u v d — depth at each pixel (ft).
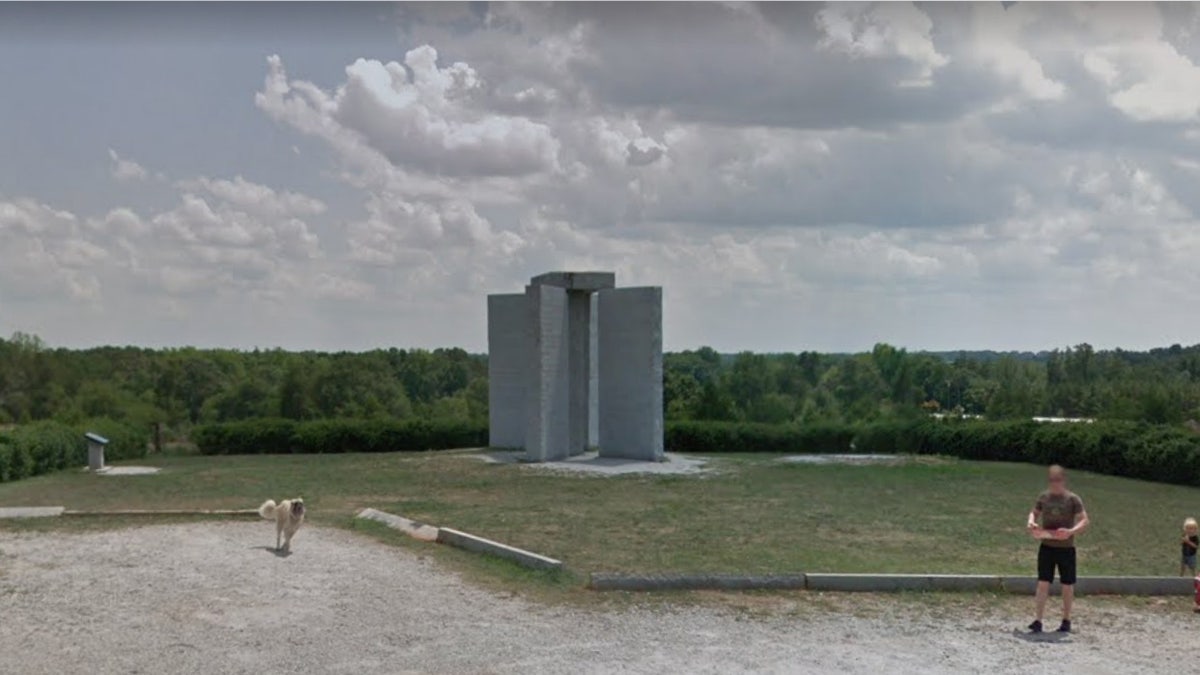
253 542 48.06
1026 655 30.81
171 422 174.50
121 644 30.50
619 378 91.15
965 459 101.04
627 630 32.76
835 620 34.55
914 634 32.96
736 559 44.16
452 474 79.56
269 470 84.02
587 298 94.27
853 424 111.14
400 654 29.81
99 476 79.77
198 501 63.31
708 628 33.17
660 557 44.50
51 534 49.93
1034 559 45.14
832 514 58.95
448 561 43.70
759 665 29.17
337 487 71.00
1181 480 79.00
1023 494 70.08
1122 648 31.83
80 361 182.91
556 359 89.97
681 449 110.52
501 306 102.22
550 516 56.90
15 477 77.46
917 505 63.67
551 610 35.29
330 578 40.09
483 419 114.01
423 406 178.29
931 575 39.40
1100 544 50.78
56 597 36.29
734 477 78.89
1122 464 85.25
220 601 35.99
